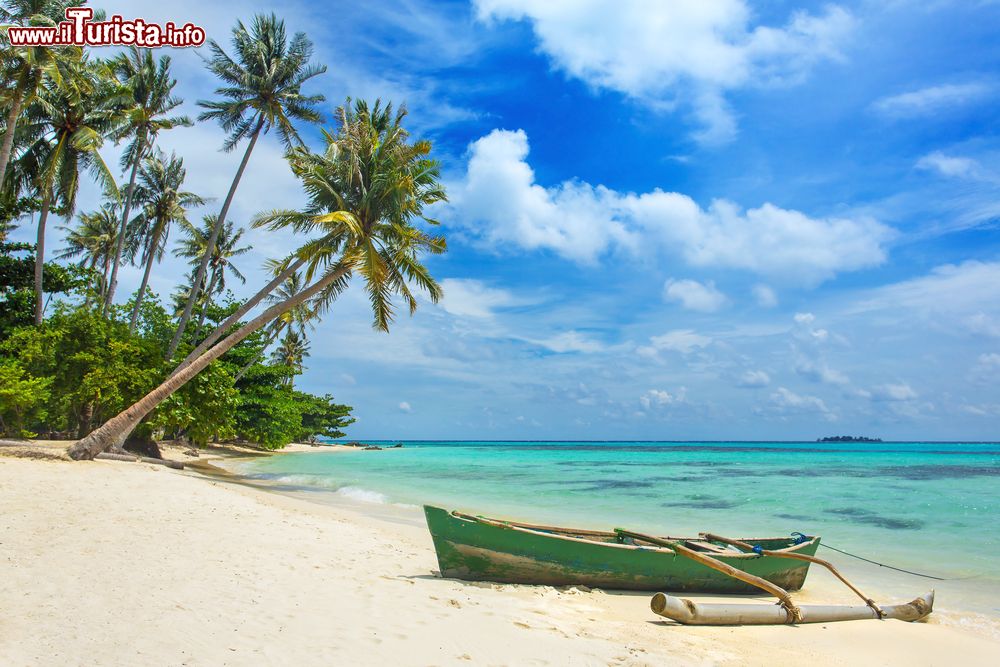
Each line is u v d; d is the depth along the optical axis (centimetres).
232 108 2805
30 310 2925
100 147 2583
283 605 618
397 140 2172
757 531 1556
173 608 562
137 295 3291
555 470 4116
